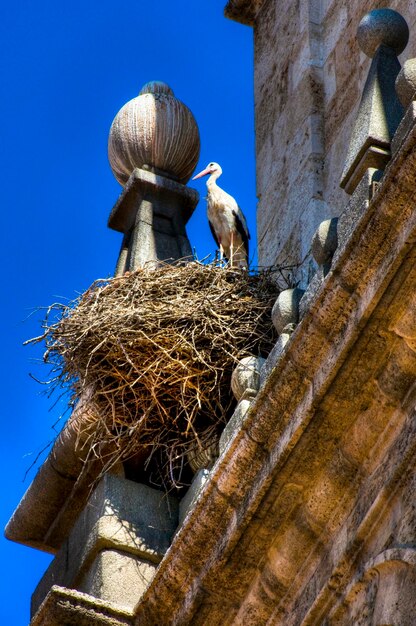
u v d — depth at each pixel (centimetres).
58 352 1549
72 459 1554
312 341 1173
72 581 1440
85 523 1454
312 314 1171
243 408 1314
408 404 1130
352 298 1149
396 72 1334
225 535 1236
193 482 1448
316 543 1189
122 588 1391
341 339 1154
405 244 1107
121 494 1448
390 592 1088
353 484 1165
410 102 1228
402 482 1107
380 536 1119
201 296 1545
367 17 1369
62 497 1578
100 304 1544
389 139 1268
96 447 1533
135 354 1504
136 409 1509
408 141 1106
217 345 1508
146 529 1432
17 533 1603
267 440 1209
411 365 1127
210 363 1505
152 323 1511
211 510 1242
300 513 1198
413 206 1110
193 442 1483
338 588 1147
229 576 1237
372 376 1149
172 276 1578
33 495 1587
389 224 1123
